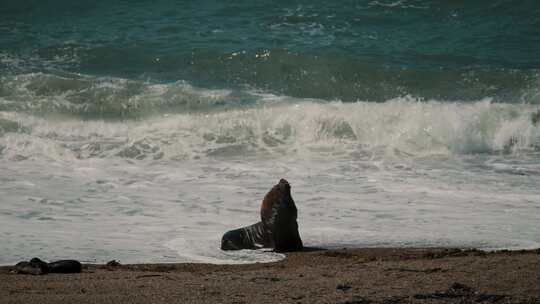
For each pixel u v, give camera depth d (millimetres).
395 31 82688
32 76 67125
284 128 57281
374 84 69875
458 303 21219
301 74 71125
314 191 42438
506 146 55500
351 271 25547
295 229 30984
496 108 58719
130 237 32875
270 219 30875
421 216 36969
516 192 42344
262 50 73875
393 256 29234
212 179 45812
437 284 23203
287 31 82188
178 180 45469
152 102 63719
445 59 75125
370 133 56719
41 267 26125
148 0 92188
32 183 44094
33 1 90812
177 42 78312
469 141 55438
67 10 89062
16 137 54250
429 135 55906
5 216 36500
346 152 53719
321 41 79062
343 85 69688
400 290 22500
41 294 22266
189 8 89625
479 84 69312
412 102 60812
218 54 74125
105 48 76250
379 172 47719
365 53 76062
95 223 35500
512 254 28750
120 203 39750
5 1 90375
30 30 82312
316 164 50094
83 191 42406
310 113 58219
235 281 24047
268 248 30781
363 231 34000
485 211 38062
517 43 79500
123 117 61969
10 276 25172
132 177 46219
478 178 45969
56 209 38219
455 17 86188
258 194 41938
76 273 26141
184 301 21344
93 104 63250
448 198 40875
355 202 39938
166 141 54750
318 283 23562
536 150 54906
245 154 53219
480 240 32250
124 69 72750
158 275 25531
